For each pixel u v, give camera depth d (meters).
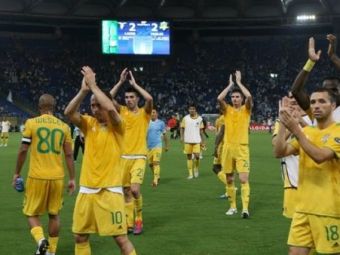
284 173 7.42
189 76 60.53
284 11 56.25
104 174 6.03
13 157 23.58
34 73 56.16
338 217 5.02
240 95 10.31
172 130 39.47
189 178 16.47
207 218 10.08
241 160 10.21
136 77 59.53
